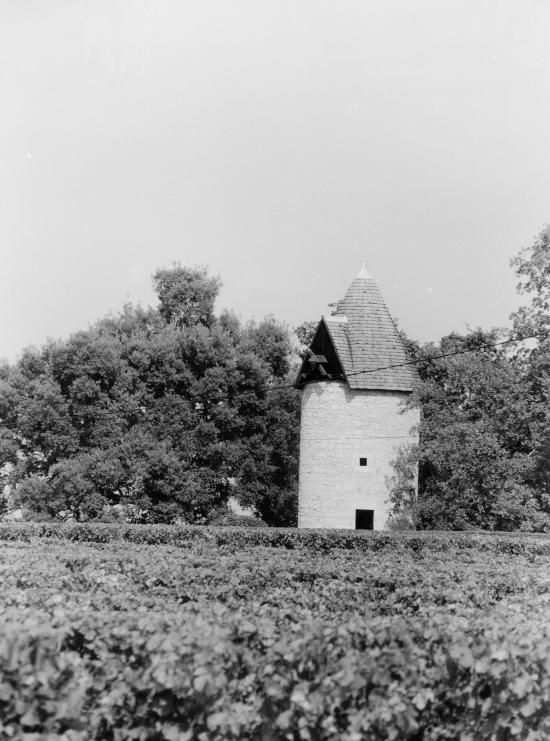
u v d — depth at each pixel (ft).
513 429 165.07
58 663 28.96
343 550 85.61
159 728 30.19
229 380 194.39
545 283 166.81
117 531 126.21
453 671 31.50
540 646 32.68
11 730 27.53
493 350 179.32
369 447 172.45
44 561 65.77
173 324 208.23
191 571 57.88
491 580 58.18
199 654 29.50
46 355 194.08
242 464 195.83
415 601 49.85
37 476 186.09
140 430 189.47
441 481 169.48
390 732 30.04
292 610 40.81
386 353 176.14
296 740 30.66
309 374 179.73
